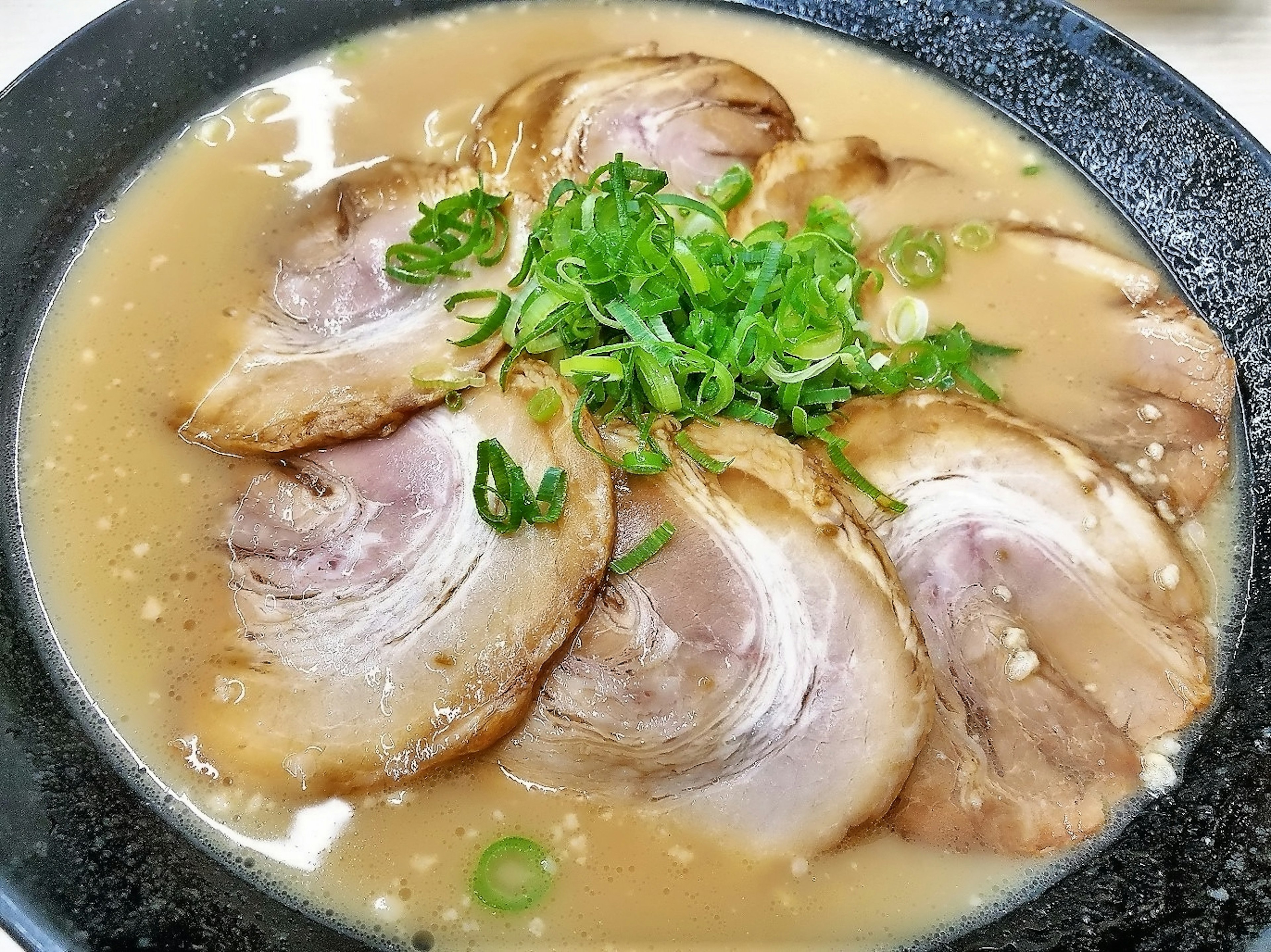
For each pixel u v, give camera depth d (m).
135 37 0.21
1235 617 0.18
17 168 0.19
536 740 0.15
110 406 0.19
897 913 0.15
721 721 0.15
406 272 0.19
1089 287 0.21
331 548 0.17
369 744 0.15
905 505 0.17
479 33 0.24
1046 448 0.17
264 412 0.18
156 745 0.16
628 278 0.17
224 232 0.21
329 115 0.23
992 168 0.23
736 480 0.16
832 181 0.22
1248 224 0.20
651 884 0.15
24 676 0.16
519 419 0.17
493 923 0.15
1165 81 0.21
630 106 0.22
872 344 0.19
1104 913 0.14
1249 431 0.19
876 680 0.15
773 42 0.25
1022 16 0.22
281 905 0.15
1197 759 0.16
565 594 0.15
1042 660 0.16
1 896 0.13
